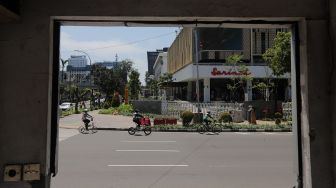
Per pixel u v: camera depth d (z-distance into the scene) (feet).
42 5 13.60
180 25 15.15
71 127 84.02
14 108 13.32
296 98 14.98
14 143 13.24
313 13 14.06
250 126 76.33
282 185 27.84
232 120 90.07
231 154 43.39
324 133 13.88
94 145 52.06
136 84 220.84
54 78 14.38
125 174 31.91
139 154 43.50
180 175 31.50
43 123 13.33
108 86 202.59
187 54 173.99
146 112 127.65
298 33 14.80
